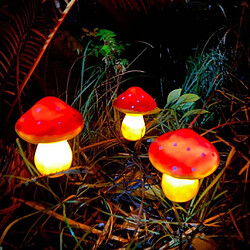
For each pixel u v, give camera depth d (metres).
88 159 0.66
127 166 0.64
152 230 0.50
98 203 0.58
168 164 0.41
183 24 1.65
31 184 0.53
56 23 0.59
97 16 1.47
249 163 0.49
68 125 0.46
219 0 1.24
